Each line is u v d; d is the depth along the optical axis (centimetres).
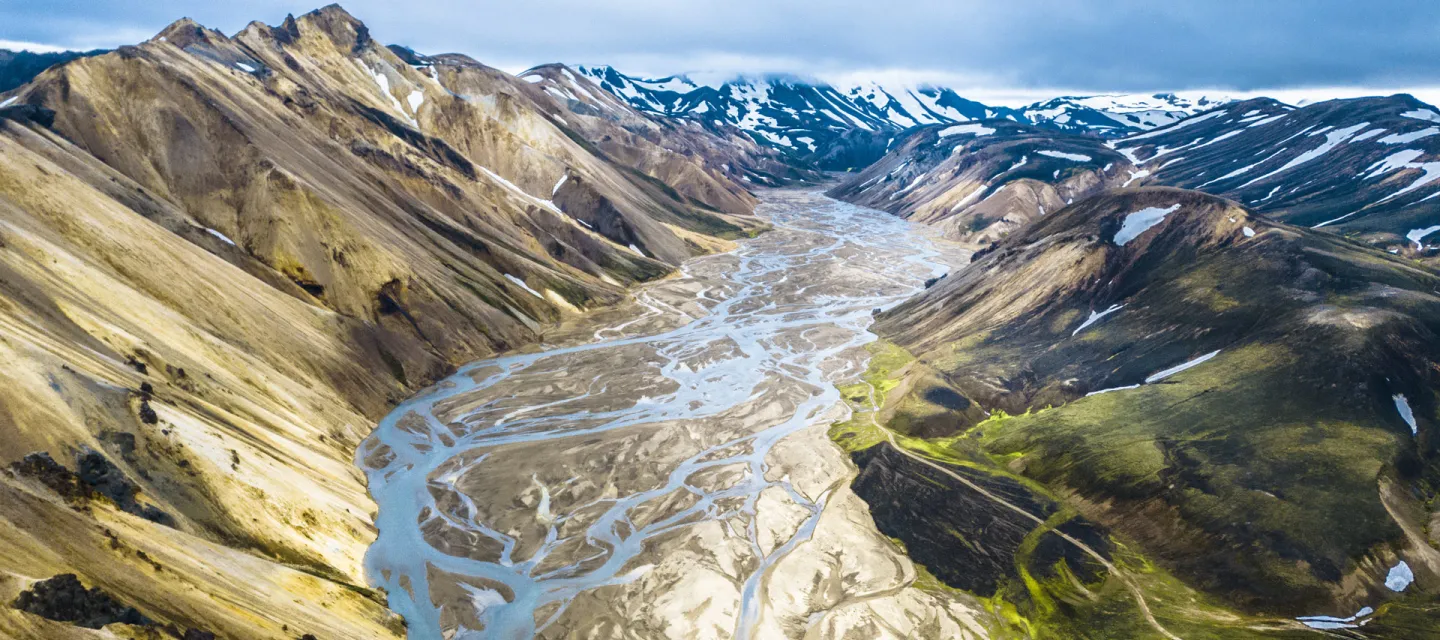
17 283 5647
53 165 7525
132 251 7269
